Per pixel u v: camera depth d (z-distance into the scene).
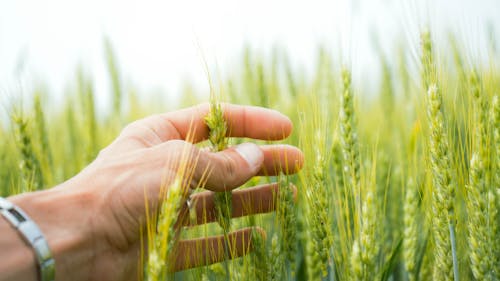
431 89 0.43
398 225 0.55
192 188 0.41
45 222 0.39
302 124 0.46
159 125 0.47
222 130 0.45
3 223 0.38
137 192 0.40
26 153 0.55
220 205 0.44
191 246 0.46
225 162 0.42
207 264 0.43
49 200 0.40
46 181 0.60
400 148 0.58
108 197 0.40
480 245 0.42
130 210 0.40
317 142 0.45
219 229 0.48
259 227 0.45
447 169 0.43
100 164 0.42
